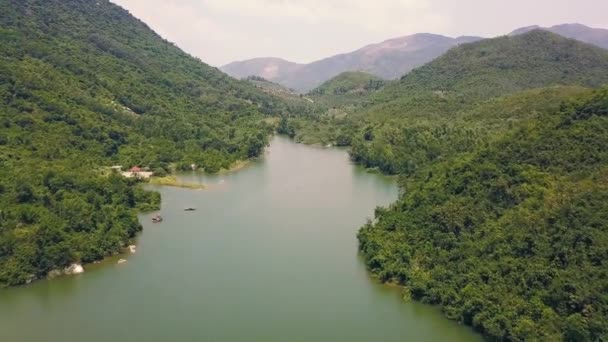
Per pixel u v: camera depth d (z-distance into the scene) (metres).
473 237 118.94
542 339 88.62
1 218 131.00
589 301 90.19
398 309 110.38
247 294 116.88
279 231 157.88
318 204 188.25
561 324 89.31
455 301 106.31
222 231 157.50
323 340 98.62
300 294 117.00
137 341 98.44
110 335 100.44
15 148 180.50
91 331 101.81
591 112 134.00
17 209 134.88
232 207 183.25
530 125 145.25
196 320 105.69
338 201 192.38
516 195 120.69
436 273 114.69
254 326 103.44
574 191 111.50
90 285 121.69
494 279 104.44
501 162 134.38
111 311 109.50
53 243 129.88
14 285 120.56
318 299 114.69
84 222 140.50
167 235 153.75
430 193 141.12
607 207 103.19
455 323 104.31
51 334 101.00
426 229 129.00
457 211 126.31
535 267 100.19
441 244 122.56
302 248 143.88
